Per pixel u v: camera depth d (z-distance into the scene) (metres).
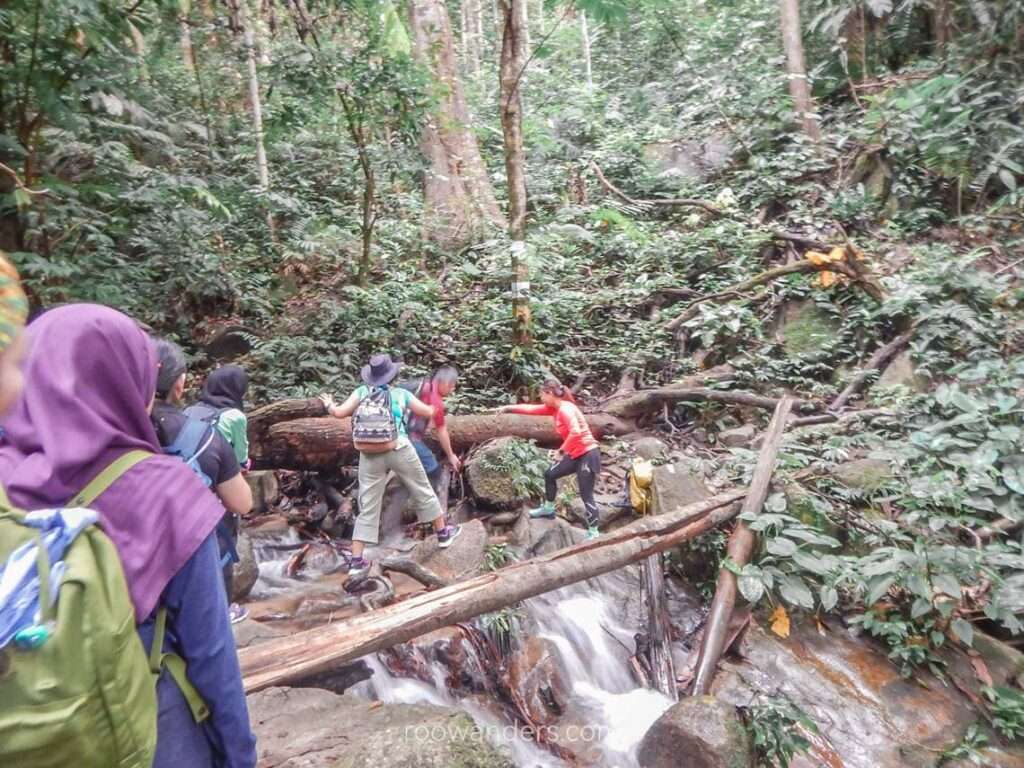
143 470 1.22
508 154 7.08
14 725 0.94
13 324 1.05
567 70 15.84
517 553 5.10
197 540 1.23
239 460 3.22
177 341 7.33
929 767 4.04
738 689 4.28
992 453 5.47
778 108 11.58
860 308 8.13
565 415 5.29
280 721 2.93
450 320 8.14
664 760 3.61
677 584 5.27
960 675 4.62
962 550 4.62
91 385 1.21
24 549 0.99
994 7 9.69
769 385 7.90
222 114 10.37
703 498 5.47
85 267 5.84
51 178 5.42
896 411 6.72
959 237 9.25
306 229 8.92
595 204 11.28
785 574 4.77
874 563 4.71
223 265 8.09
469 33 17.02
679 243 9.69
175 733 1.26
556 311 8.34
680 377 8.03
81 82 5.18
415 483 4.63
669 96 14.23
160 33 9.23
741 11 14.05
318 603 4.36
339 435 5.64
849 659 4.71
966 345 7.27
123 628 1.03
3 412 1.08
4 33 4.75
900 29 12.30
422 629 3.55
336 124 9.73
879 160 10.32
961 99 9.63
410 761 2.53
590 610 4.78
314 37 7.70
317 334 7.40
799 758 3.98
